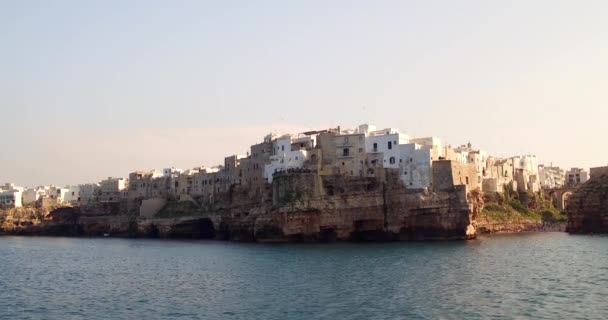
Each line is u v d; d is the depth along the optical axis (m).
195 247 149.62
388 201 147.38
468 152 188.12
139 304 64.12
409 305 58.31
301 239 147.12
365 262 96.50
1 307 64.38
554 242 131.62
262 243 150.62
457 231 143.38
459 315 53.25
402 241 143.62
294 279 78.88
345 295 64.94
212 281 80.44
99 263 114.00
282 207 147.75
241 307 60.09
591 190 166.00
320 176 152.62
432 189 145.38
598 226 163.25
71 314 59.75
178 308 60.88
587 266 84.19
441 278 75.69
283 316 55.22
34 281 86.44
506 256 101.56
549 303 57.28
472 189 157.88
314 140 165.50
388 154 151.88
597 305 55.69
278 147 171.25
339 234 146.88
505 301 58.91
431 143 159.00
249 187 183.12
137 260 117.94
